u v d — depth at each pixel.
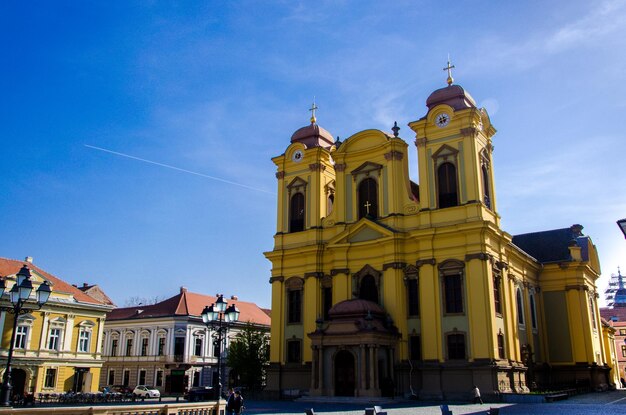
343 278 47.34
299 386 47.78
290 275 51.16
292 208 53.06
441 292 42.34
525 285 51.47
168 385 74.56
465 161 43.88
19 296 25.11
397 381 41.72
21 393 55.78
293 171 53.78
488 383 38.91
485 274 40.97
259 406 37.09
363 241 46.81
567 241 60.50
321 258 49.75
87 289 85.25
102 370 80.38
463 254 42.22
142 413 19.67
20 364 56.03
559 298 56.00
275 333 50.34
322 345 41.78
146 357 77.25
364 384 39.25
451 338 41.41
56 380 59.00
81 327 62.44
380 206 47.31
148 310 81.31
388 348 41.66
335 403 38.66
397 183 46.91
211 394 43.09
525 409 31.59
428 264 43.22
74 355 61.09
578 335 54.34
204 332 78.56
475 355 39.91
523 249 61.94
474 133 44.19
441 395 40.16
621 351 111.12
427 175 45.22
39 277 59.19
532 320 52.62
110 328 81.69
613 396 44.34
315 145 53.56
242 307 91.19
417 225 45.25
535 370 49.94
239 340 56.47
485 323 40.09
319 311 48.50
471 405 35.25
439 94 46.97
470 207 42.69
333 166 53.91
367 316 40.59
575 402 37.22
